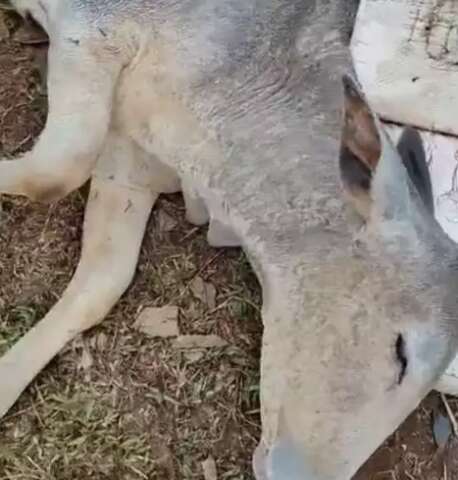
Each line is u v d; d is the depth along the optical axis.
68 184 1.15
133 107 1.14
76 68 1.13
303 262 1.01
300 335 1.00
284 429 1.00
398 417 0.99
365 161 0.97
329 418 0.98
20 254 1.25
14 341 1.21
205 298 1.27
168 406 1.23
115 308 1.25
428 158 1.22
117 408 1.22
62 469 1.18
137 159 1.21
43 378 1.21
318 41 1.11
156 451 1.21
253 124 1.08
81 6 1.13
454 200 1.21
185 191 1.22
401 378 0.97
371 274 0.98
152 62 1.12
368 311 0.98
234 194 1.07
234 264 1.29
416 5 1.24
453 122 1.23
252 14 1.11
